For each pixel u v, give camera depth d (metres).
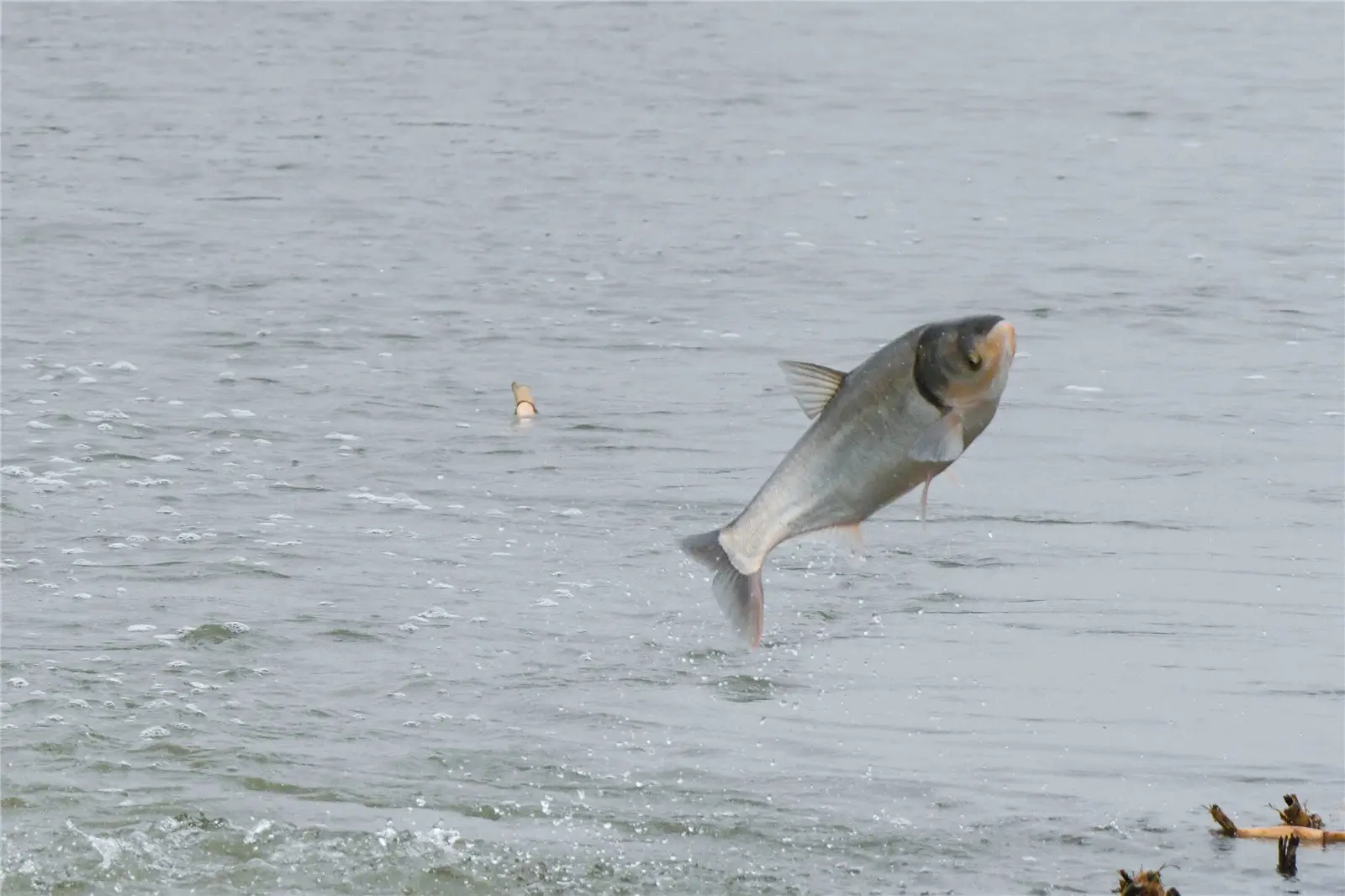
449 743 32.50
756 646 20.80
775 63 145.12
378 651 36.94
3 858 28.02
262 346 65.12
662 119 120.62
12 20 158.25
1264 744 33.31
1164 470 51.97
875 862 28.59
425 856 28.41
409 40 154.62
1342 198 97.75
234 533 44.47
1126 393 60.78
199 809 29.62
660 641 37.88
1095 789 31.30
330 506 47.16
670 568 42.78
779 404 58.78
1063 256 83.69
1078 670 36.75
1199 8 178.25
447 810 29.94
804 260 82.38
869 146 112.06
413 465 51.31
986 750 32.78
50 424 53.84
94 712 33.19
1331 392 61.19
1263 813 30.48
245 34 155.62
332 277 77.06
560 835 29.20
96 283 74.50
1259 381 62.50
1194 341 68.38
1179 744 33.25
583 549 44.16
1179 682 36.25
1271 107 127.06
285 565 42.12
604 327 69.56
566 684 35.38
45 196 92.50
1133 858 28.81
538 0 178.75
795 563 42.91
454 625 38.47
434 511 47.03
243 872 27.92
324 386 59.94
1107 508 48.19
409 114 120.69
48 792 30.02
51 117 116.75
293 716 33.50
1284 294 76.25
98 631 37.50
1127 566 43.47
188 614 38.62
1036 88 134.75
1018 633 38.84
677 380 61.84
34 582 40.44
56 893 27.28
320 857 28.34
